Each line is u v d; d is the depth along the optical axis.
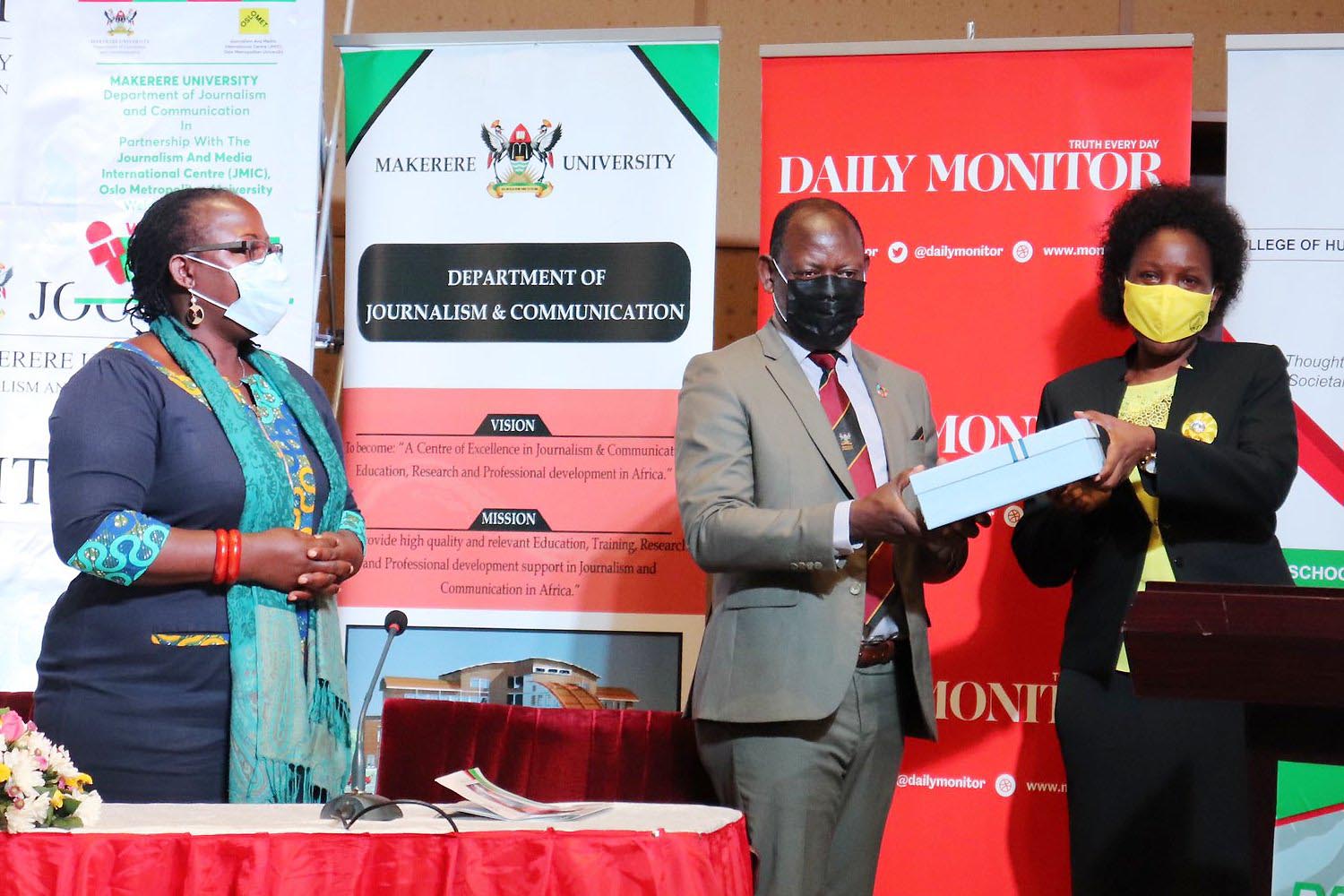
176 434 2.39
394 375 3.73
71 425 2.34
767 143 3.60
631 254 3.67
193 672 2.31
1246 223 3.50
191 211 2.53
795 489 2.67
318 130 3.71
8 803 1.63
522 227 3.70
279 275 2.54
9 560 3.61
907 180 3.56
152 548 2.26
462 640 3.66
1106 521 2.79
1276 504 2.67
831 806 2.61
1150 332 2.85
